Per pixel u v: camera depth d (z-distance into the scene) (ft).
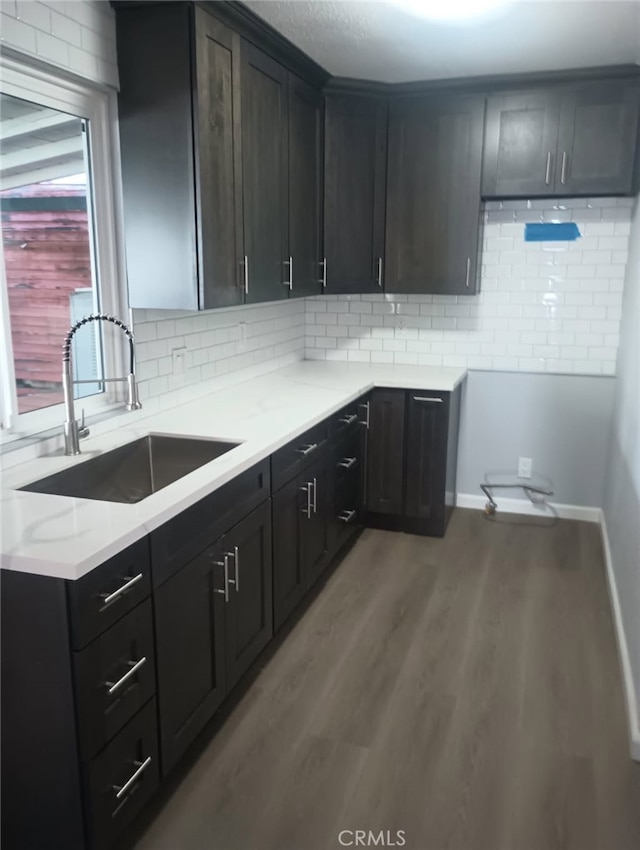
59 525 5.42
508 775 6.81
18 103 6.89
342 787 6.64
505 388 13.56
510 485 13.91
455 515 13.84
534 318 13.17
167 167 7.91
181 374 9.84
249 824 6.19
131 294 8.39
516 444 13.71
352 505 12.10
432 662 8.73
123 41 7.79
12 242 6.98
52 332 7.64
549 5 8.33
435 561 11.68
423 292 12.80
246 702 7.91
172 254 8.13
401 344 14.02
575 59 10.61
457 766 6.92
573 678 8.42
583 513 13.57
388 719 7.63
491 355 13.55
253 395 10.74
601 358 12.98
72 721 5.04
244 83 8.75
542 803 6.46
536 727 7.52
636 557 8.40
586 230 12.59
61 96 7.28
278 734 7.38
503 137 11.84
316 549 10.19
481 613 9.95
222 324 10.91
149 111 7.85
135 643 5.59
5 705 5.23
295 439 8.82
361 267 12.64
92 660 5.06
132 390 7.21
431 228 12.52
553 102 11.49
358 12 8.53
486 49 10.07
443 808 6.39
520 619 9.79
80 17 7.23
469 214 12.28
